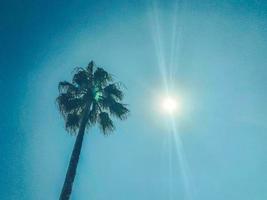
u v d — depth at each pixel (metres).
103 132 17.30
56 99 17.73
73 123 17.17
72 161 14.07
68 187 13.23
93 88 18.12
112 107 17.61
